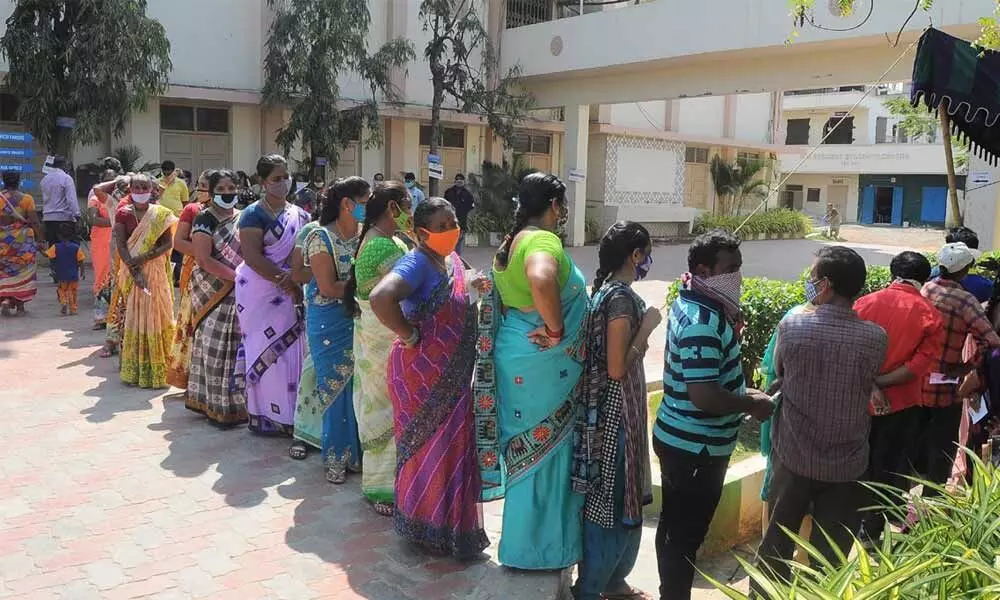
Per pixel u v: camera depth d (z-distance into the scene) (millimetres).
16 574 3602
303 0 15125
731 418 3277
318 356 4738
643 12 16594
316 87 15422
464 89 18156
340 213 4703
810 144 42188
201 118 16359
